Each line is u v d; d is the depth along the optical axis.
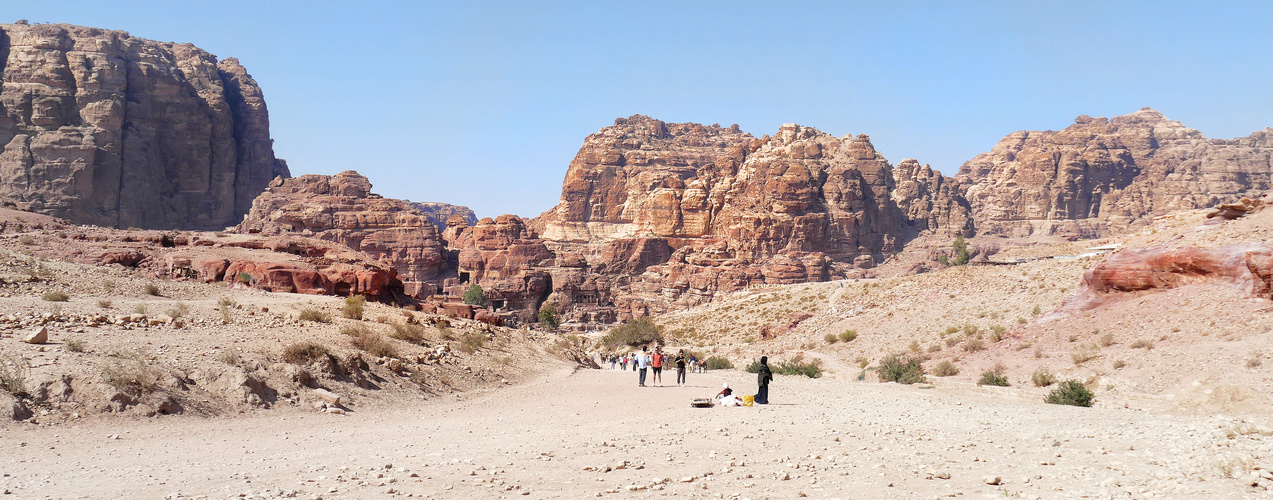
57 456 14.21
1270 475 12.09
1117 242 84.31
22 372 18.06
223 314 33.00
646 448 16.55
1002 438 18.22
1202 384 35.34
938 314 71.81
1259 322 42.25
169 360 21.50
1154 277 54.03
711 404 26.17
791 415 23.59
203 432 17.64
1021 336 57.38
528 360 40.41
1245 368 35.78
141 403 18.42
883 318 77.62
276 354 24.69
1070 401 31.36
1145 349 45.12
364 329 33.00
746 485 12.49
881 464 14.43
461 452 15.78
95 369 18.94
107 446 15.45
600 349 100.88
